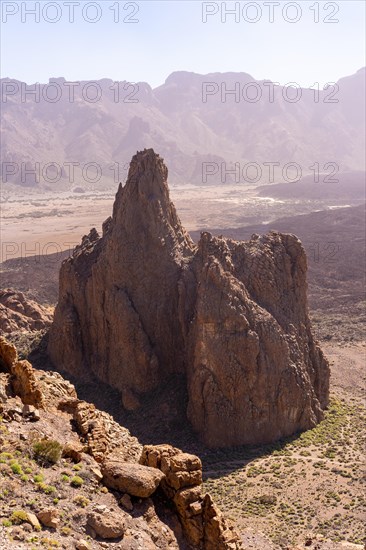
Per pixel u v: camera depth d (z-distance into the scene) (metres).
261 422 61.66
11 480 20.81
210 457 58.72
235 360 61.53
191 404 63.09
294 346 66.50
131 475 22.23
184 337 68.62
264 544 41.00
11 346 28.69
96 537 19.61
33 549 17.92
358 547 39.38
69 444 23.94
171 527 22.17
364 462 57.19
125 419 66.12
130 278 71.62
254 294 68.38
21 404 26.42
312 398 66.56
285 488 52.34
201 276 66.19
